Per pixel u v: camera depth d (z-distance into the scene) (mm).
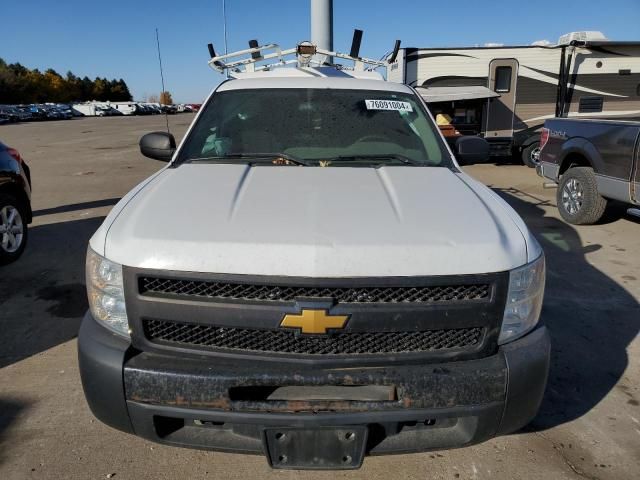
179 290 2023
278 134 3293
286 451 2055
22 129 35219
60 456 2578
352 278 1954
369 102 3547
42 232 6832
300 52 4996
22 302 4496
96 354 2084
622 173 6266
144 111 72250
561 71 12586
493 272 2035
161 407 2035
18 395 3082
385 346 2055
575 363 3504
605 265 5496
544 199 9148
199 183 2592
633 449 2674
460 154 3555
